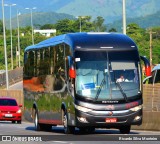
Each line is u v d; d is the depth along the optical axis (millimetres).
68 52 30219
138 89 29734
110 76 29594
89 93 29422
